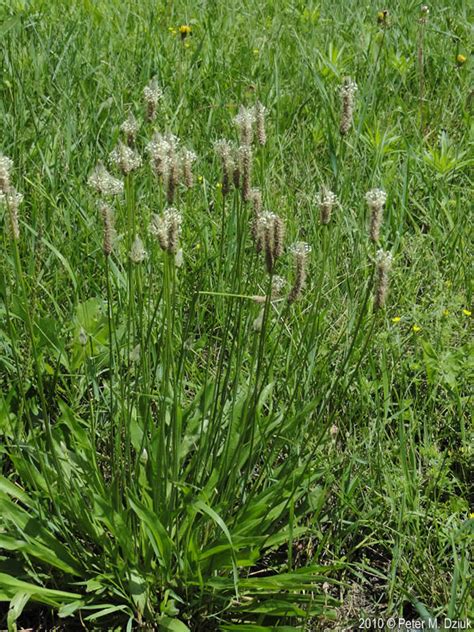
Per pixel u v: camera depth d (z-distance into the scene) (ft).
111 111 3.98
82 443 2.46
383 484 2.58
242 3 5.80
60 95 3.98
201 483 2.39
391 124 4.29
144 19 5.33
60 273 3.12
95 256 3.16
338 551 2.43
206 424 2.60
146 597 2.27
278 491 2.33
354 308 3.05
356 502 2.56
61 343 2.80
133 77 4.42
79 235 3.18
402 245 3.43
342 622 2.35
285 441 2.52
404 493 2.42
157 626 2.27
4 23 4.07
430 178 3.88
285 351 2.90
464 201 3.75
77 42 4.66
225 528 2.09
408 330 3.16
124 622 2.33
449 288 3.23
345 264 3.34
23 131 3.61
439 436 2.79
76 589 2.36
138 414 2.61
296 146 3.97
